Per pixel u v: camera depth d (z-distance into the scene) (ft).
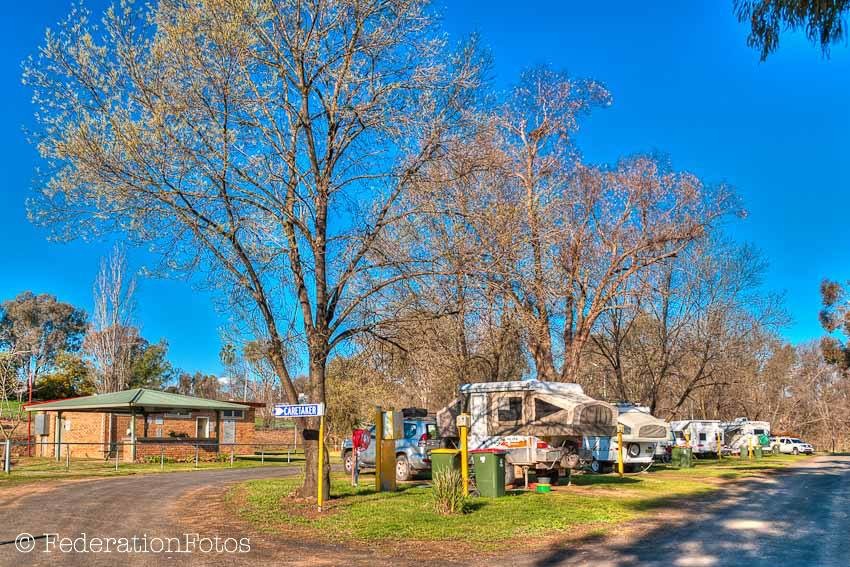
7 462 79.71
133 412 106.11
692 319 139.13
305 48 49.57
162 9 46.96
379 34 50.01
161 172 46.60
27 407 113.70
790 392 262.26
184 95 47.09
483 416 70.54
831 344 151.64
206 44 47.09
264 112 48.78
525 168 91.09
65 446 120.47
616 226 103.71
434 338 60.95
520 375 109.50
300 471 89.86
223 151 47.29
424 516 44.73
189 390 264.31
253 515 46.55
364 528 41.19
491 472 53.78
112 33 46.03
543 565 32.63
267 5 48.08
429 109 51.16
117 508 50.96
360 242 51.67
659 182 103.35
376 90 50.49
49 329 239.91
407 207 53.26
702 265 137.90
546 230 68.03
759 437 176.65
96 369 155.84
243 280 48.60
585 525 42.73
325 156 51.44
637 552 35.17
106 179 45.93
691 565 32.01
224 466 99.60
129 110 46.55
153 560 33.32
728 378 161.99
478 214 52.03
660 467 106.42
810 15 26.61
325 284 52.11
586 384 162.09
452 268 51.06
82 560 33.04
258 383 198.08
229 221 47.96
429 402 105.09
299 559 34.04
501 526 41.78
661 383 146.30
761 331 168.14
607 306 102.27
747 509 51.75
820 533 40.91
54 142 44.83
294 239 50.11
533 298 76.38
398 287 53.52
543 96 95.76
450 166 52.80
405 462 70.69
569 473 67.51
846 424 270.46
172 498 56.90
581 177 101.04
